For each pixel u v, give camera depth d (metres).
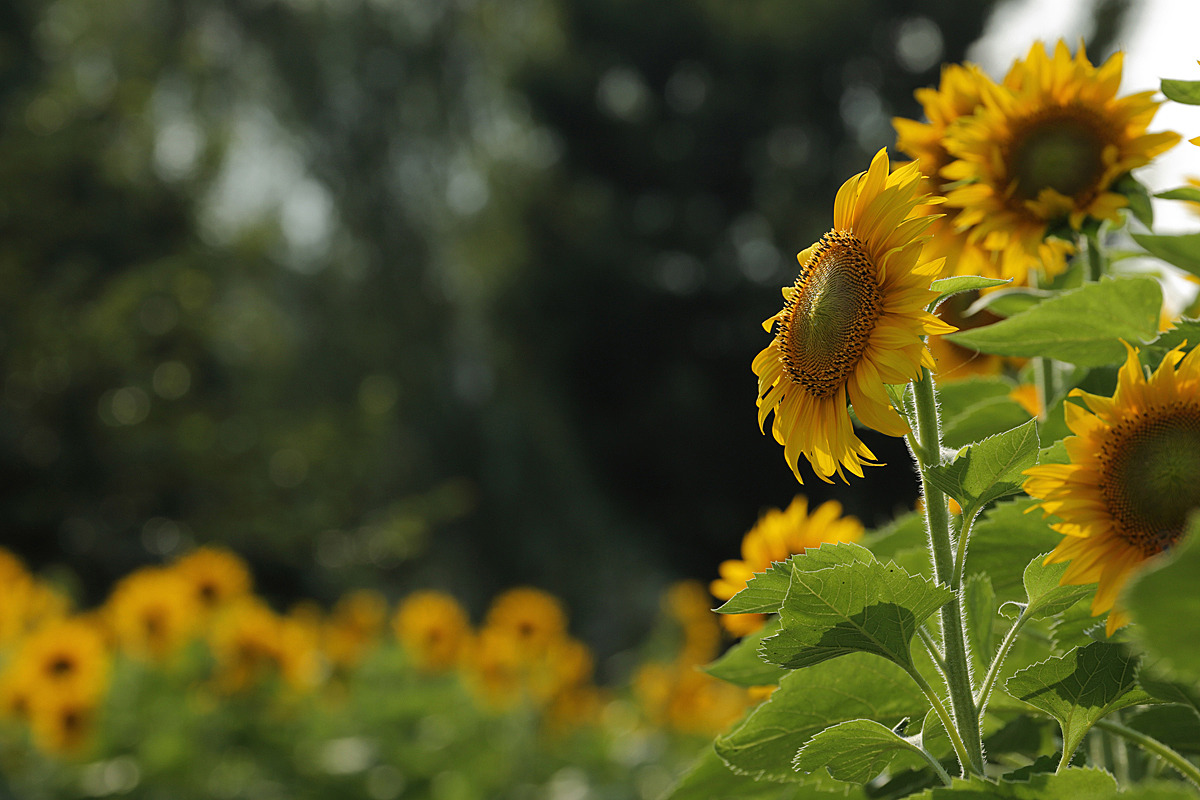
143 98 19.41
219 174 19.95
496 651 6.45
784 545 1.82
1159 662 0.63
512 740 6.34
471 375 27.33
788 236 19.36
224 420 18.72
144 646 5.99
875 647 1.01
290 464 18.66
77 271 17.84
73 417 17.48
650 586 21.31
